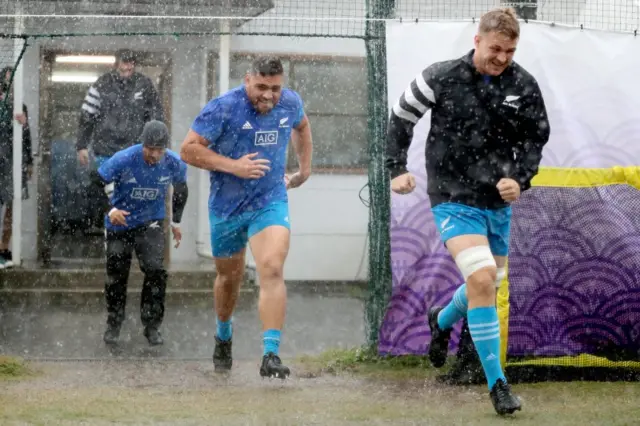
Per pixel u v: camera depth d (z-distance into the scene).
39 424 6.18
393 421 6.40
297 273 17.69
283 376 7.68
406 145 7.53
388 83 8.98
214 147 8.23
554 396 7.71
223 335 8.95
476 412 6.82
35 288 15.31
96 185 10.66
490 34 7.07
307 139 8.80
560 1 10.89
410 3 11.09
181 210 11.19
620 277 8.72
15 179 15.85
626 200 8.82
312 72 17.75
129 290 15.16
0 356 9.38
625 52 9.01
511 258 8.66
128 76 14.99
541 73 8.95
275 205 8.20
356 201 17.92
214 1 16.14
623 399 7.55
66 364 9.45
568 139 8.89
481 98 7.21
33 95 16.98
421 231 8.96
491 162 7.24
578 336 8.68
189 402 7.15
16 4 15.59
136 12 16.39
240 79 17.17
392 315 9.00
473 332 6.82
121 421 6.31
